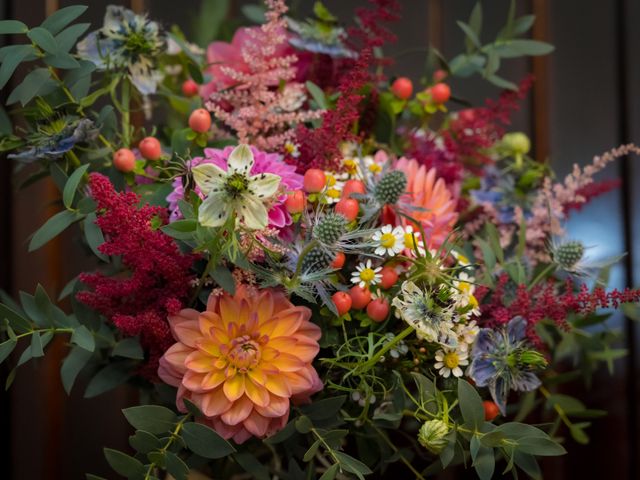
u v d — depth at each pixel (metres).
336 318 0.53
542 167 0.72
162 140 0.72
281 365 0.49
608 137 0.95
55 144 0.56
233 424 0.48
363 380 0.51
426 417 0.51
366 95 0.66
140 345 0.54
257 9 0.83
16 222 0.89
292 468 0.56
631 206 0.94
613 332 0.75
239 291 0.50
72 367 0.58
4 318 0.52
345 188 0.54
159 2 0.93
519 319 0.54
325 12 0.68
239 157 0.45
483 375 0.52
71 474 0.89
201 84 0.68
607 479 0.91
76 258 0.91
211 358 0.49
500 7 0.96
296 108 0.63
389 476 0.86
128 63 0.62
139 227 0.47
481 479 0.49
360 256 0.54
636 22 0.94
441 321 0.49
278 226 0.49
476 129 0.71
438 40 0.96
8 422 0.88
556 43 0.95
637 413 0.91
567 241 0.62
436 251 0.55
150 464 0.50
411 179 0.58
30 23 0.86
